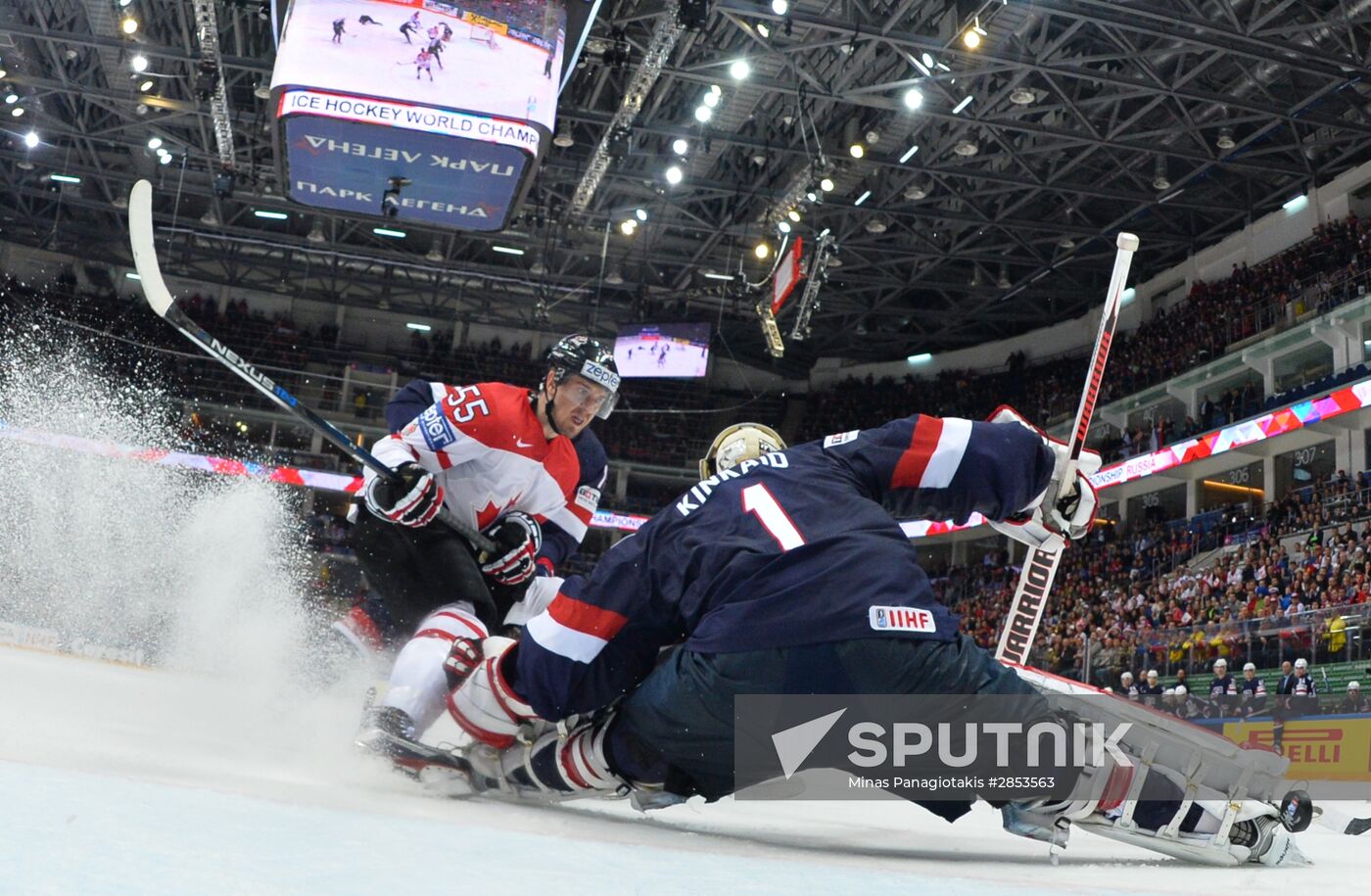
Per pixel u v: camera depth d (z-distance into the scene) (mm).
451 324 30281
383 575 3283
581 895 1022
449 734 2430
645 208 23078
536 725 2312
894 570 2057
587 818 2197
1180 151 19219
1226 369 20875
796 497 2184
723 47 17328
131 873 886
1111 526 23062
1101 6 15391
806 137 19984
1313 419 18031
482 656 2492
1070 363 26828
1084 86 18219
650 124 19484
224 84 18562
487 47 11414
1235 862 2096
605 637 2205
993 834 2809
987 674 2035
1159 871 1931
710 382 31266
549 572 3451
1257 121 19094
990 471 2314
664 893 1070
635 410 29812
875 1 16062
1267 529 18125
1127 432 23156
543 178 22281
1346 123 18078
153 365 27062
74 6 18312
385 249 27438
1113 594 19938
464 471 3266
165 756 2156
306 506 25859
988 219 22094
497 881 1050
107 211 26672
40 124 22203
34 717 2680
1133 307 26094
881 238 24078
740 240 24031
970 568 24531
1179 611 17359
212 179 23516
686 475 29469
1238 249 23078
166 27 18625
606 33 16281
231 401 27125
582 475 3467
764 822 2777
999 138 19156
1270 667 9414
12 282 27328
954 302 27422
